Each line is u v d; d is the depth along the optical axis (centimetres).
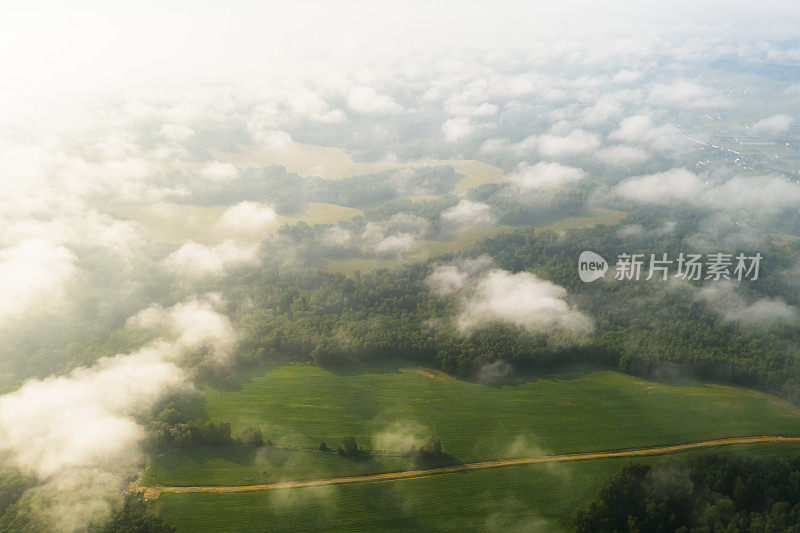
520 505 11875
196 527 11100
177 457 12756
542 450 13512
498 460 13162
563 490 12250
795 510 10819
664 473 11881
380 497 12000
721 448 13538
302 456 13012
